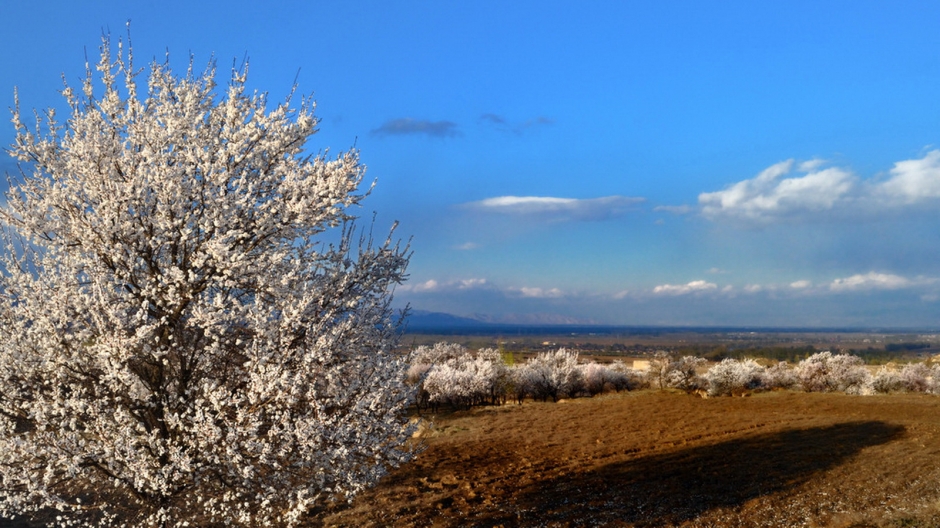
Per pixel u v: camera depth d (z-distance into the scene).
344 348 9.66
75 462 7.91
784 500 16.19
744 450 23.02
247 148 9.91
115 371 8.05
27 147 9.14
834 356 50.31
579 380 51.50
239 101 9.92
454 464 22.11
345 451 8.51
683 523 14.68
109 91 9.45
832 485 17.42
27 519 12.76
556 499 17.14
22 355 8.47
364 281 10.61
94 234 8.67
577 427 30.19
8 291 8.88
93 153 8.94
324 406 8.82
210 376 9.26
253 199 9.45
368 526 14.75
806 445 23.55
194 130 9.57
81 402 8.07
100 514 10.80
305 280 9.47
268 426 8.90
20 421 8.67
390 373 9.57
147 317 8.95
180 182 9.01
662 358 53.62
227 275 9.02
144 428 8.82
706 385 49.56
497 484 18.98
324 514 15.80
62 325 8.63
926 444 22.86
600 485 18.61
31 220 8.79
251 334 9.37
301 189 9.77
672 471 20.06
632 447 24.56
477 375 42.31
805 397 39.00
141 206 9.12
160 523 8.62
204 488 9.58
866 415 31.11
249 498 9.45
